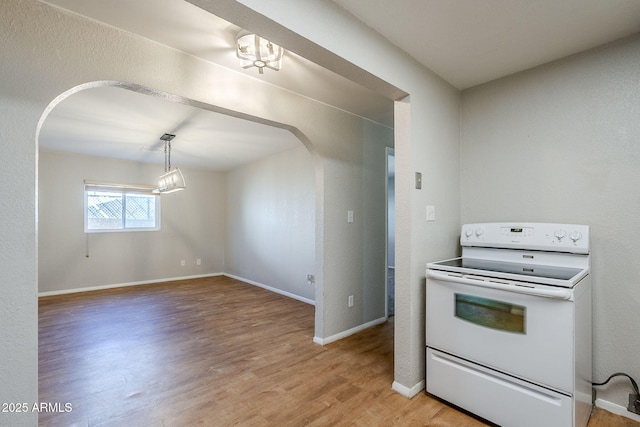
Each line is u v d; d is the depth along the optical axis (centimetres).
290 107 258
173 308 408
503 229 207
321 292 289
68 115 305
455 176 243
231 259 627
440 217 227
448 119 236
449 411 185
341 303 304
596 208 190
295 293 463
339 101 282
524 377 158
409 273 202
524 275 163
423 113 211
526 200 217
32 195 135
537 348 154
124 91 249
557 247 186
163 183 430
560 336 148
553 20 164
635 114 177
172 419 179
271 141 417
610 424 172
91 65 158
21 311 131
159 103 275
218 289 519
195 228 617
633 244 178
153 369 240
